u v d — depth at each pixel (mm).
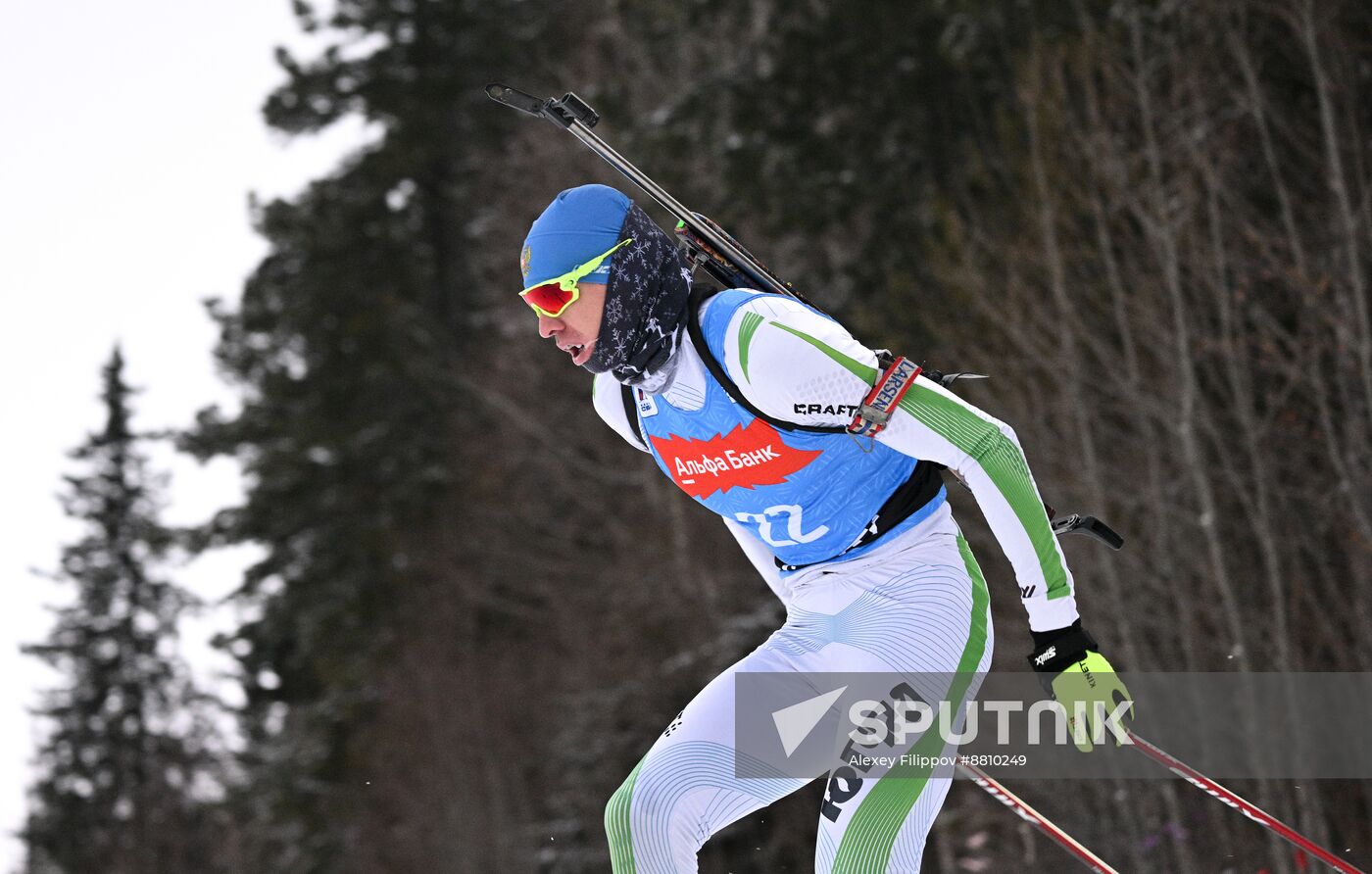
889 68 42812
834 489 9180
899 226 40188
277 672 76688
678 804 8836
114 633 119375
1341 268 27156
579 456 63312
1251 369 28531
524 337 66500
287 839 65938
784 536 9492
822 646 9391
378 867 54750
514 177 71750
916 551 9422
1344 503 26047
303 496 71500
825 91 44812
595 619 55312
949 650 9266
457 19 77750
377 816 56312
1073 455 28938
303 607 70312
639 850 8734
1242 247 29125
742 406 8805
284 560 75000
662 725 45125
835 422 8688
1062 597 8805
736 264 9500
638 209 8961
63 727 116688
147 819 99625
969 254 32688
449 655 58500
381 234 76625
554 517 63312
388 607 65188
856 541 9398
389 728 57562
